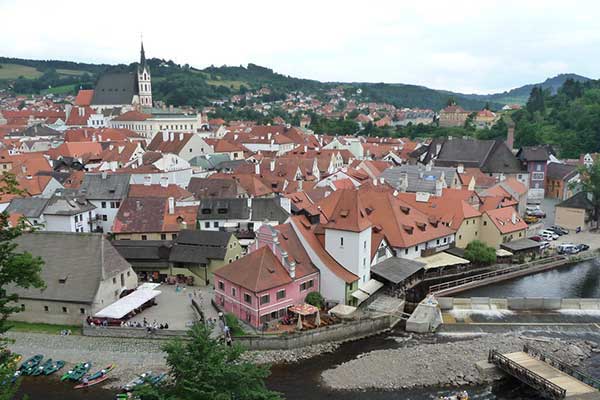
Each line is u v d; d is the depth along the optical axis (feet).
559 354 225.15
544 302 277.03
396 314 262.06
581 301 278.46
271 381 207.92
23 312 252.21
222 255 290.35
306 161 522.47
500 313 272.10
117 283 264.31
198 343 138.72
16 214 343.87
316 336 235.61
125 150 596.29
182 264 296.71
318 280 266.77
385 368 214.48
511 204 417.49
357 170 497.05
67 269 256.11
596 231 433.89
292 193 387.14
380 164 563.07
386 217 322.14
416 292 296.51
